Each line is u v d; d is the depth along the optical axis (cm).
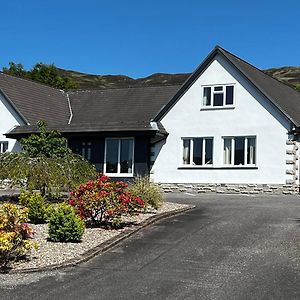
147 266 1009
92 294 837
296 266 990
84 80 9700
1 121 2984
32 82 3306
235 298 812
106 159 2755
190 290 855
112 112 3052
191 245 1178
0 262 1000
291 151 2409
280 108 2428
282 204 1909
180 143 2666
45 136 2022
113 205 1345
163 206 1761
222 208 1777
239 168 2516
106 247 1144
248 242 1195
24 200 1452
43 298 814
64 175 1773
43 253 1083
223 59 2605
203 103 2638
